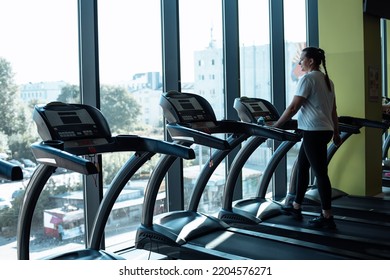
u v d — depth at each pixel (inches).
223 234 142.8
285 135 137.6
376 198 203.5
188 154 102.7
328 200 152.1
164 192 165.3
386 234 148.6
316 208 188.9
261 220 165.5
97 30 128.9
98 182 132.7
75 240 133.4
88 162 81.0
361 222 164.2
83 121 102.3
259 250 129.6
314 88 143.9
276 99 217.5
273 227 157.5
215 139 116.5
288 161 233.1
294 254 127.0
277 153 181.3
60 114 99.5
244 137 145.9
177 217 146.8
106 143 103.0
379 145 225.5
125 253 143.5
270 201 182.7
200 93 176.7
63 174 128.6
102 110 138.3
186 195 172.2
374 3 207.6
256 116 157.0
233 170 165.3
